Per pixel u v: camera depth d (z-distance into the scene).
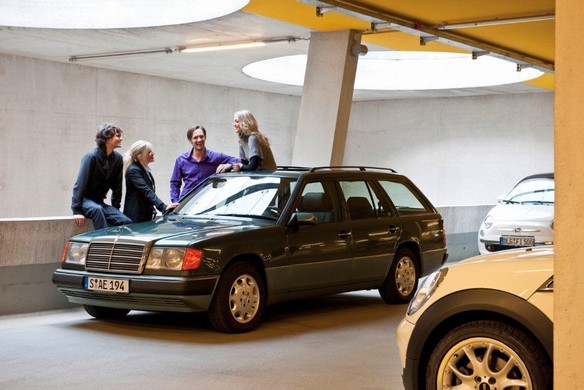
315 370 7.12
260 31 16.44
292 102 30.53
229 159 12.24
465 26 14.33
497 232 15.41
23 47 19.73
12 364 7.33
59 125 22.77
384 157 30.95
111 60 21.61
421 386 5.29
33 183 22.27
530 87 26.03
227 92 27.91
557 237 3.85
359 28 14.70
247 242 8.86
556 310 3.85
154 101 25.45
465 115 29.31
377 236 10.41
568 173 3.82
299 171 10.24
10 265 9.91
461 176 29.44
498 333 4.94
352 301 11.22
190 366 7.25
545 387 4.82
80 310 10.39
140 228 9.31
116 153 10.91
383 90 26.95
